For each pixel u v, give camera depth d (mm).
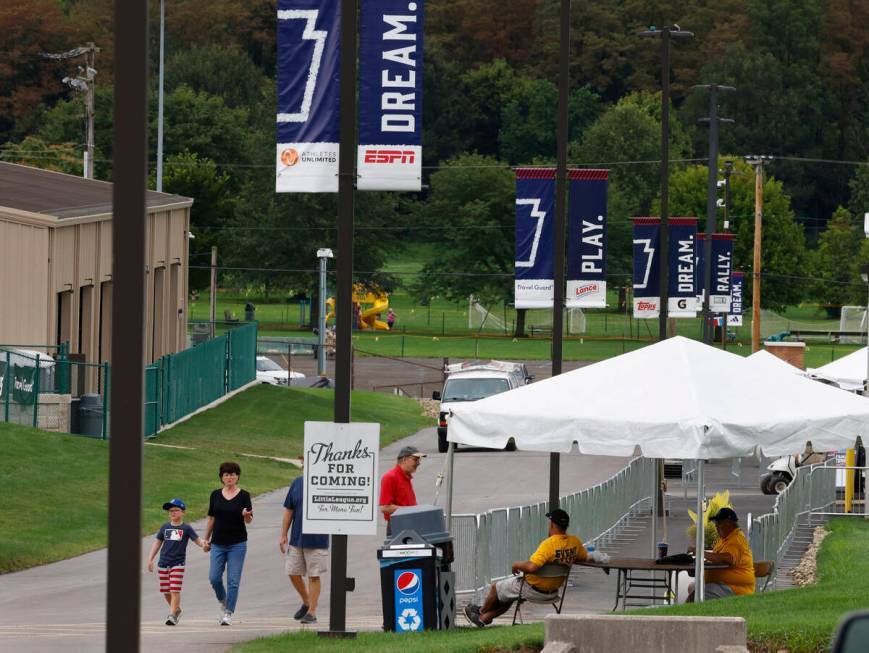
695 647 34500
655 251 109688
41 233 126500
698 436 46344
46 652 45031
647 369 49188
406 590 48812
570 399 48844
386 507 58094
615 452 47344
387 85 46188
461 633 45344
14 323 127312
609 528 83750
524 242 73188
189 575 71250
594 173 76375
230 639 47812
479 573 59875
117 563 28000
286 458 130125
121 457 28141
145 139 28594
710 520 57406
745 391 48438
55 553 80062
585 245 76562
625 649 34875
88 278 137875
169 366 138750
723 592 52562
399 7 45969
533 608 59344
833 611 44281
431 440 153375
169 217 164000
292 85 46219
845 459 104375
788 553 77938
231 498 53750
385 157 46281
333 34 46094
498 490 109750
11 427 111812
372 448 45500
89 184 165500
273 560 76000
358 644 43406
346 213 46250
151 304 156375
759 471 127562
